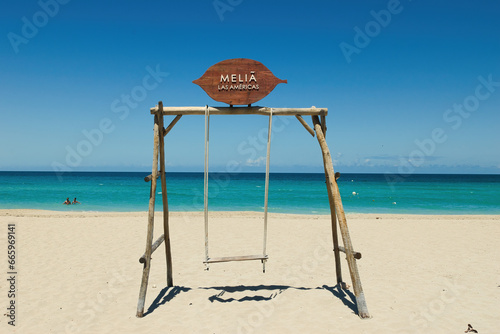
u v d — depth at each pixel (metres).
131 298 5.34
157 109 4.90
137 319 4.55
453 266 7.14
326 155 5.08
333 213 5.71
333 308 4.88
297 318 4.54
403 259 7.78
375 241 9.95
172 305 5.05
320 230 11.83
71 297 5.36
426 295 5.38
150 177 4.86
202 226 12.58
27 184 49.91
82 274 6.57
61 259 7.67
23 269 6.86
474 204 26.47
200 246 9.25
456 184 60.75
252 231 11.58
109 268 7.02
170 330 4.21
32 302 5.14
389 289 5.68
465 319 4.46
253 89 5.06
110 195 31.88
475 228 12.33
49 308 4.91
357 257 4.67
